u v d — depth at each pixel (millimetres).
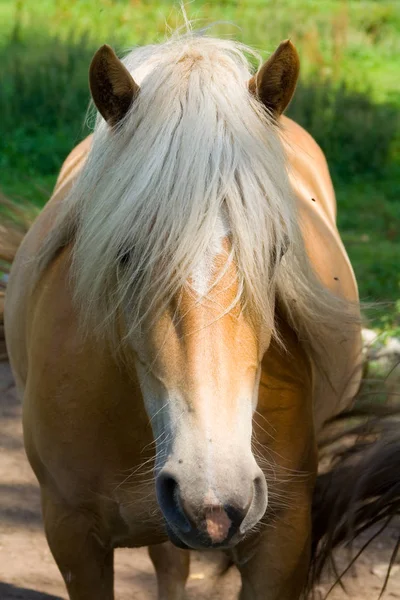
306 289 4574
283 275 4449
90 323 4316
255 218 3836
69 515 4781
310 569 5512
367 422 5543
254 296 3832
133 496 4590
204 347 3719
